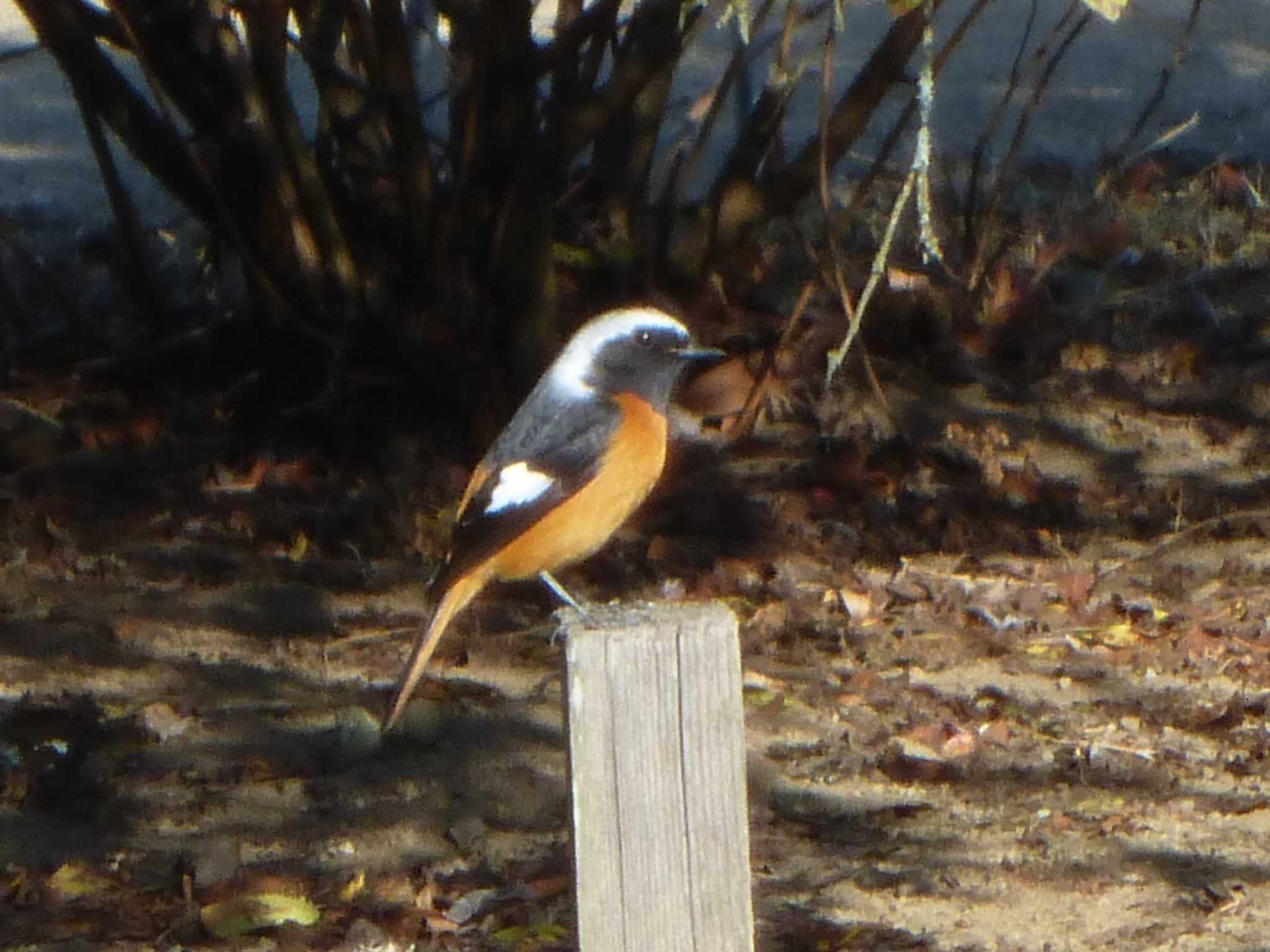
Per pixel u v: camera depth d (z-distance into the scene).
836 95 21.33
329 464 13.95
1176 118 21.55
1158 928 8.93
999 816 9.96
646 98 14.62
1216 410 14.84
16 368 15.09
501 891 9.22
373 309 14.00
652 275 14.77
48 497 13.52
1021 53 15.93
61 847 9.65
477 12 13.20
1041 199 18.14
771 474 13.87
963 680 11.35
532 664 11.61
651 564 12.65
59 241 17.66
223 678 11.35
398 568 12.80
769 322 15.32
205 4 13.27
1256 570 12.67
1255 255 17.20
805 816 9.94
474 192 13.60
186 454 14.12
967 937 8.81
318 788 10.22
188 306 15.68
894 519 13.30
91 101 13.66
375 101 13.77
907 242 16.67
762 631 11.80
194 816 9.94
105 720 10.81
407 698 9.59
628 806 5.40
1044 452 14.30
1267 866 9.48
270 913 8.98
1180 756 10.54
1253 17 26.09
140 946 8.80
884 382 15.01
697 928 5.46
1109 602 12.23
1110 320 16.03
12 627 11.88
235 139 13.61
